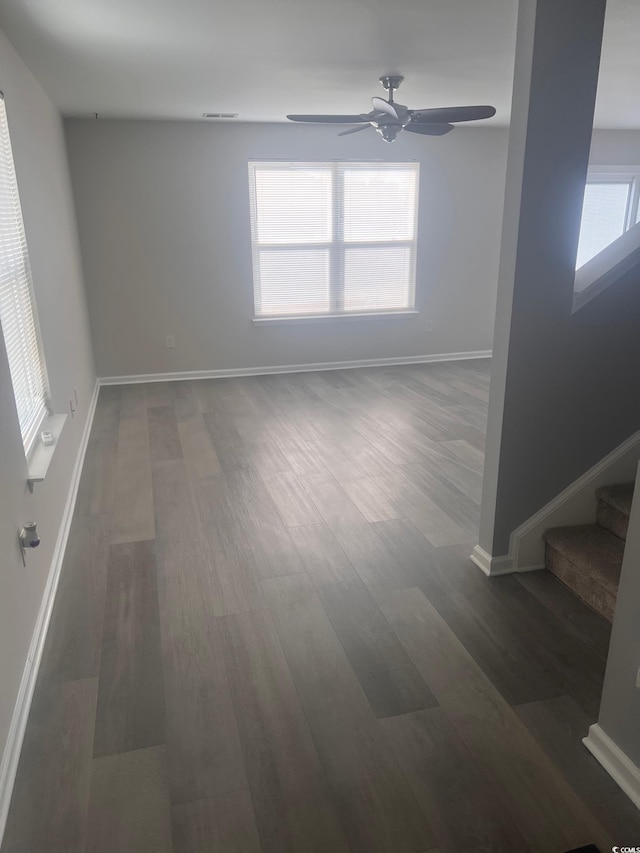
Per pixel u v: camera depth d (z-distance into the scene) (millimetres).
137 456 4059
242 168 5863
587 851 1428
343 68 3803
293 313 6414
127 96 4480
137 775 1646
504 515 2525
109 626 2279
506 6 2752
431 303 6766
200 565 2695
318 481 3600
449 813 1526
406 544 2855
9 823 1514
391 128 3957
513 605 2379
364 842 1457
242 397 5535
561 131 2109
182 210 5836
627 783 1573
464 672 2020
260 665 2064
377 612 2346
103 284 5832
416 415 4918
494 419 2451
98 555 2791
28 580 2096
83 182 5555
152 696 1930
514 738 1750
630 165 6777
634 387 2482
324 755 1703
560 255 2246
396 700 1900
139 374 6148
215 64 3646
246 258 6113
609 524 2533
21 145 2967
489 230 6695
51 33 2965
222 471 3773
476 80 4164
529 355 2330
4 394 2010
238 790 1600
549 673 2010
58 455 2990
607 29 3172
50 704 1899
